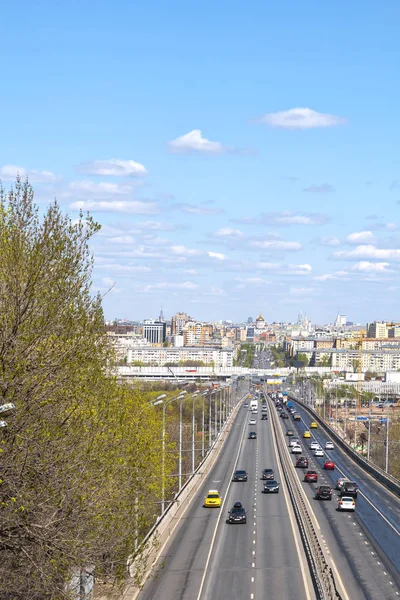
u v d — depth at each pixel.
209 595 63.34
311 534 81.81
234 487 133.00
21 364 41.03
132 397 78.31
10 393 40.75
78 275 44.50
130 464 53.88
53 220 43.72
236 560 76.06
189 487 124.38
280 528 93.25
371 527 94.38
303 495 124.75
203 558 77.00
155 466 77.12
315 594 63.16
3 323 40.94
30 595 44.38
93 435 44.59
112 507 48.59
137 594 63.91
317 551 73.50
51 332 42.75
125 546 51.75
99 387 47.62
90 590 49.53
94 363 45.69
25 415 41.03
